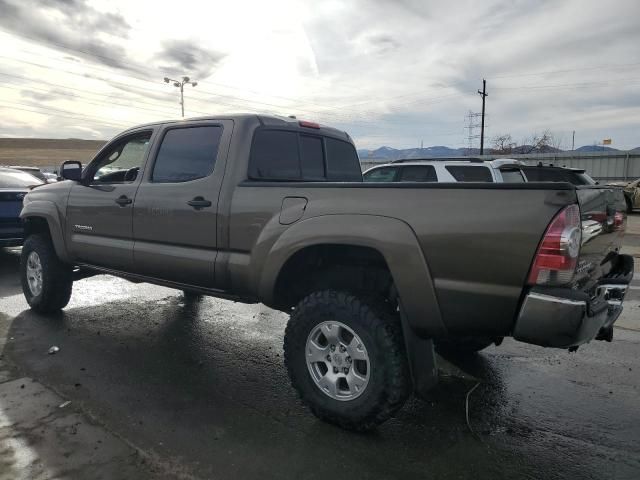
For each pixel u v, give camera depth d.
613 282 3.31
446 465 2.89
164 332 5.20
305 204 3.34
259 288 3.57
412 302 2.90
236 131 3.92
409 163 9.60
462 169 9.01
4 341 4.80
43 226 5.85
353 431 3.21
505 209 2.66
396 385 3.00
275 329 5.38
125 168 4.89
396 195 2.99
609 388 3.97
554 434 3.26
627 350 4.84
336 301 3.18
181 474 2.74
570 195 2.54
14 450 2.92
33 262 5.73
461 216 2.76
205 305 6.25
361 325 3.08
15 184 8.66
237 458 2.91
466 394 3.84
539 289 2.58
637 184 19.97
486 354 4.71
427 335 2.98
